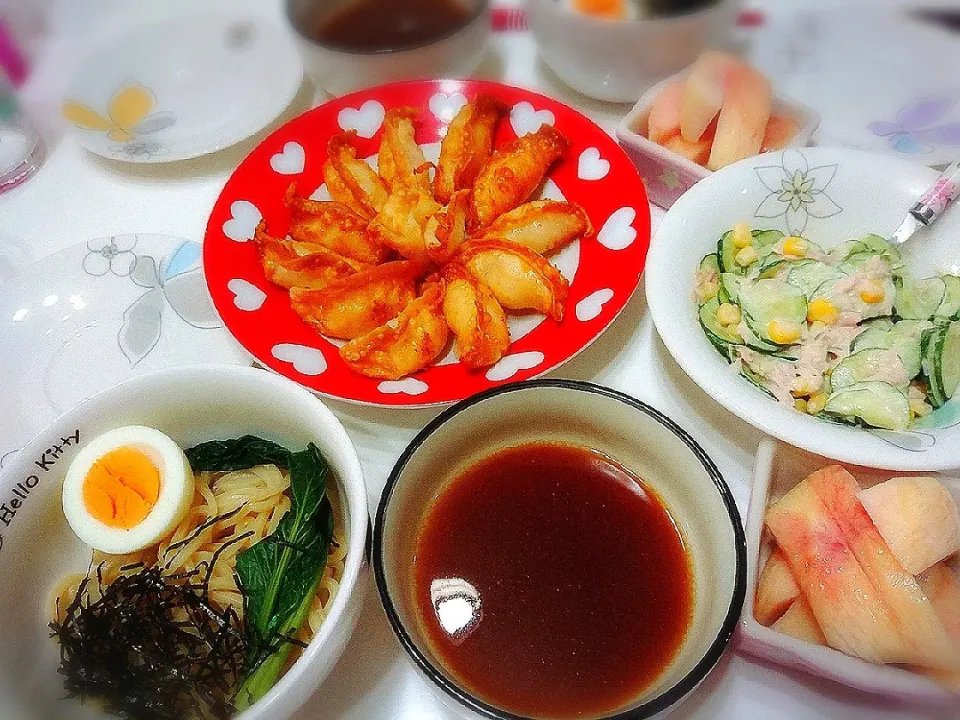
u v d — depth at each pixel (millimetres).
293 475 293
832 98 455
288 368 367
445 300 391
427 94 482
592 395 303
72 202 481
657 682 275
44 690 261
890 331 353
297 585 280
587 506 323
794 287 368
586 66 456
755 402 310
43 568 287
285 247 421
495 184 434
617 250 407
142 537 289
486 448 331
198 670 269
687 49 433
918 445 298
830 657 260
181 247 443
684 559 305
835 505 289
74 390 394
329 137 473
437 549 314
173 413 303
